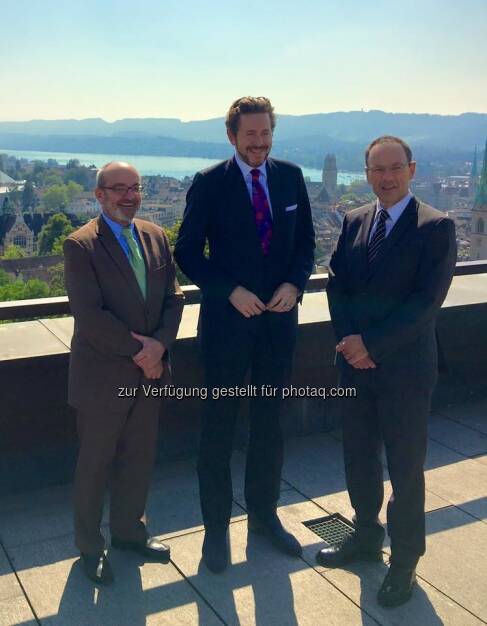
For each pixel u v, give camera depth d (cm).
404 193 268
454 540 318
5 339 366
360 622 259
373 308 271
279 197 289
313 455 411
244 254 287
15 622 255
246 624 256
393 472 275
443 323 468
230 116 279
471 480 380
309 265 301
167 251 293
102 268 265
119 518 298
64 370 352
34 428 352
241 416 415
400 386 268
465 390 497
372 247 273
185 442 400
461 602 273
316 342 426
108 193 265
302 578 286
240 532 323
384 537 307
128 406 276
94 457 277
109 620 257
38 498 352
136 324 275
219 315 289
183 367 385
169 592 275
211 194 287
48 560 296
